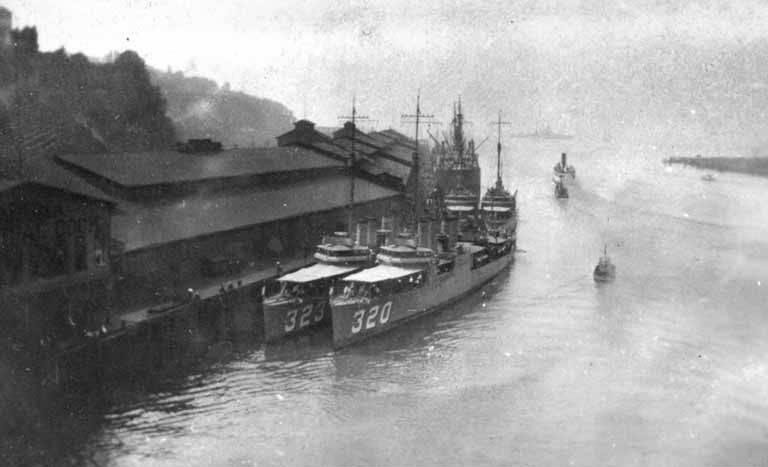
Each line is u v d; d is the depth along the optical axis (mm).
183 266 55156
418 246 59750
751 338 50531
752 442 35781
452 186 112688
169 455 34562
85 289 43438
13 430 36250
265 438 36531
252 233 63000
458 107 120812
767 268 70062
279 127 136750
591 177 143250
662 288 64250
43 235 40531
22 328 39062
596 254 79688
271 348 50312
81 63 86688
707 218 97750
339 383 43969
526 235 91312
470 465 33719
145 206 58344
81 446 35188
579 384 43344
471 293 65188
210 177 66375
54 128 77188
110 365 41625
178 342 47000
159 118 96438
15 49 79438
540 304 61031
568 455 34812
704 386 42719
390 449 35469
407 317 55750
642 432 36938
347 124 113250
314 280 53844
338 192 79812
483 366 46750
